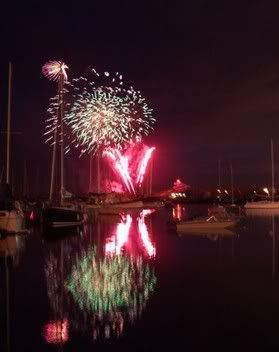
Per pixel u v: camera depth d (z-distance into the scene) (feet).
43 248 103.35
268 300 55.01
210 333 43.47
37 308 52.54
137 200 303.27
